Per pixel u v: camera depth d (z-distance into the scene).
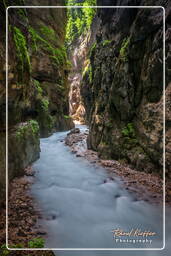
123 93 8.05
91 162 8.58
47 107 16.00
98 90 11.96
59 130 19.05
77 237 3.74
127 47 7.96
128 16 8.33
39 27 18.38
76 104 42.16
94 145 10.41
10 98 5.54
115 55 9.55
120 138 8.08
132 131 7.67
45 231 3.79
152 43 6.58
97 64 12.58
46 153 10.40
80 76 41.34
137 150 7.20
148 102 6.80
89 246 3.52
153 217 4.48
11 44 5.35
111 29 10.34
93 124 10.66
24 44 6.64
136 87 7.59
